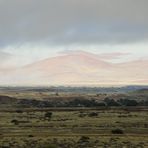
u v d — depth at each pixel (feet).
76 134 294.46
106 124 375.66
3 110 616.80
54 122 400.67
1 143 232.12
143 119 425.28
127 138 263.70
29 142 237.45
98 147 213.46
